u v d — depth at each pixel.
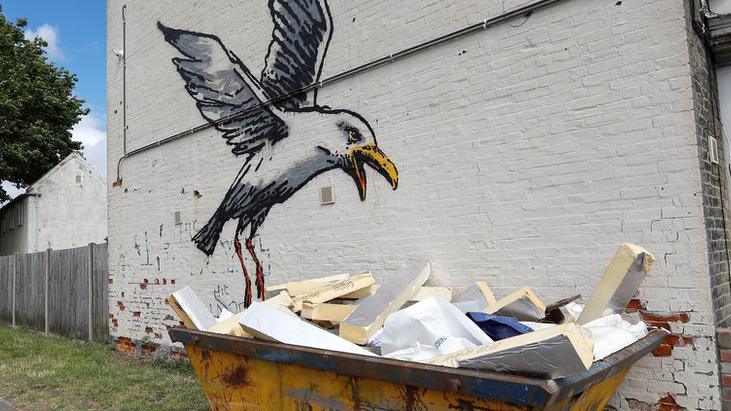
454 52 5.16
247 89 7.45
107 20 10.73
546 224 4.52
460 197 5.07
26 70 26.09
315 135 6.48
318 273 6.37
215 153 7.97
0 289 16.31
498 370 2.52
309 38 6.59
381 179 5.74
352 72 6.04
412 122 5.48
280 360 3.39
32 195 23.92
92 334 11.09
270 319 3.65
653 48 4.04
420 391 2.72
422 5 5.42
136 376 7.75
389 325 3.26
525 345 2.44
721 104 4.50
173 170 8.78
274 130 7.04
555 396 2.27
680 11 3.93
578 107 4.38
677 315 3.88
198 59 8.33
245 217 7.40
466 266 5.01
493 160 4.86
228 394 3.91
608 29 4.24
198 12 8.36
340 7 6.22
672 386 3.87
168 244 8.82
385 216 5.69
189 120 8.46
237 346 3.72
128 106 9.95
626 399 4.06
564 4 4.46
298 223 6.64
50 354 9.90
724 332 3.68
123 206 10.03
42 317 13.56
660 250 3.96
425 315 3.16
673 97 3.94
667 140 3.96
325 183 6.34
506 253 4.75
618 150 4.17
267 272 7.03
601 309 3.77
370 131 5.86
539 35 4.60
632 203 4.09
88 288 11.34
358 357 2.94
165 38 9.01
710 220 3.89
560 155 4.46
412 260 5.42
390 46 5.69
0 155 24.80
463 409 2.57
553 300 4.45
